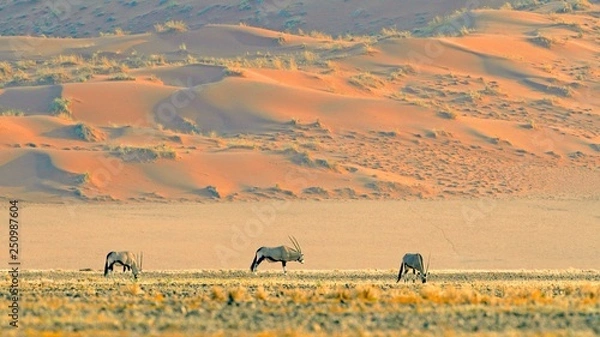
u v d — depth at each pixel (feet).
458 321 214.69
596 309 240.12
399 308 241.14
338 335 191.52
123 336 187.93
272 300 261.44
